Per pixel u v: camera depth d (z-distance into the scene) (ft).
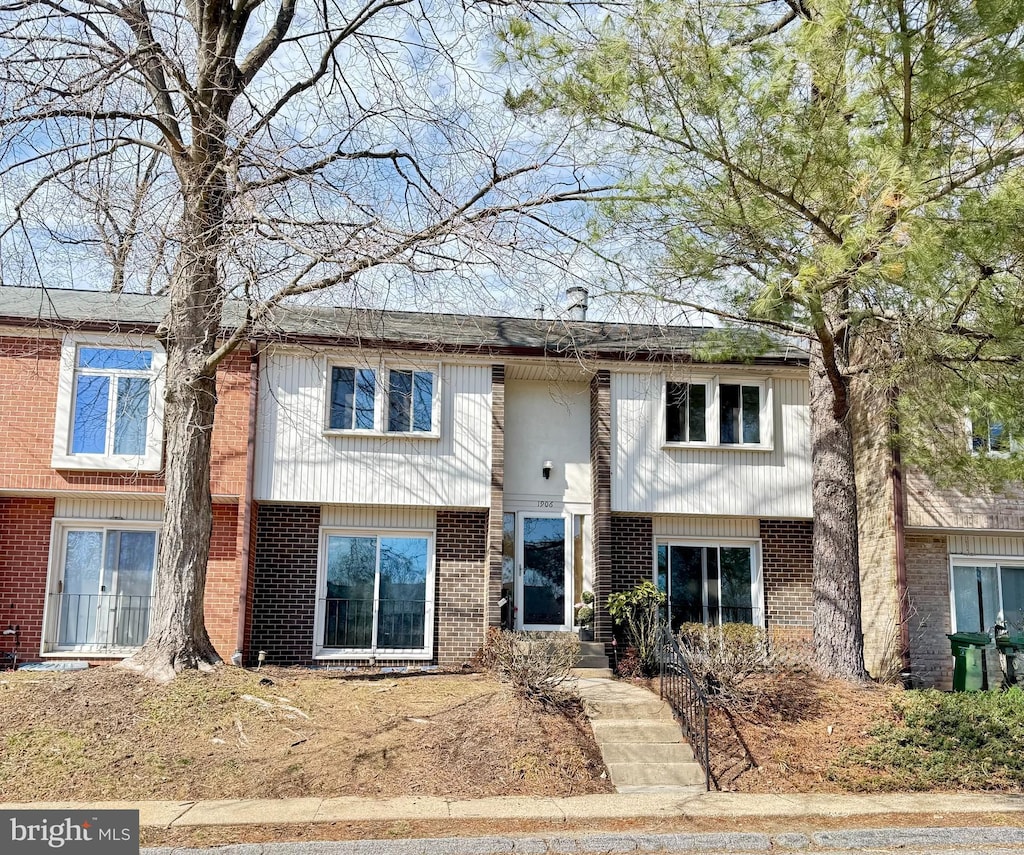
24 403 53.36
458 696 42.11
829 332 40.70
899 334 34.99
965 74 29.25
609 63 33.19
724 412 59.62
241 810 29.35
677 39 31.71
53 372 53.88
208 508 42.73
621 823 28.84
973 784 35.17
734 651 43.42
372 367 55.16
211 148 40.81
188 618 41.11
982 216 28.96
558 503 59.98
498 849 26.07
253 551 55.21
